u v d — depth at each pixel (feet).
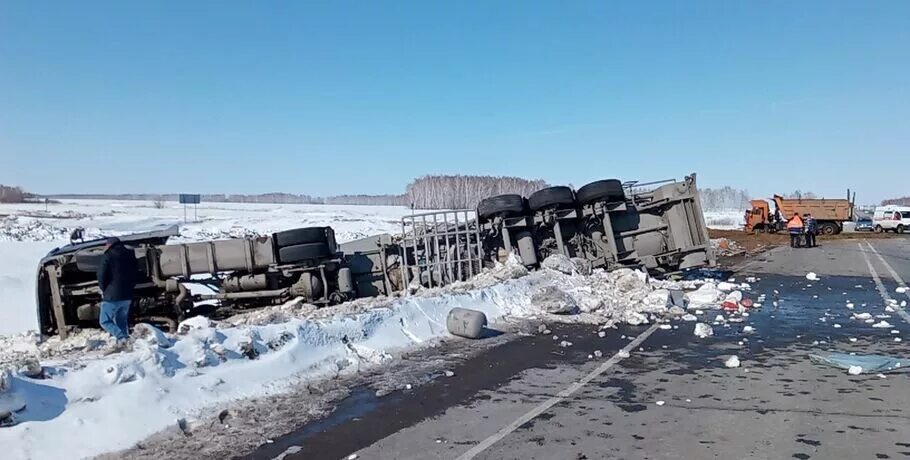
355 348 32.07
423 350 34.06
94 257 46.03
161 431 21.18
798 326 39.60
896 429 19.88
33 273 80.07
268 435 21.02
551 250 61.05
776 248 128.57
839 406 22.44
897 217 201.77
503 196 58.75
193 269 46.16
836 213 189.88
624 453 18.39
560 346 34.63
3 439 18.58
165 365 24.45
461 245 57.41
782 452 18.12
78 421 20.27
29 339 44.47
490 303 44.16
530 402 23.97
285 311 41.04
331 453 19.16
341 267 50.62
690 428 20.45
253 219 207.82
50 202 383.65
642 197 62.80
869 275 71.46
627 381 26.81
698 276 71.00
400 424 21.74
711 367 29.04
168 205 364.99
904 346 32.91
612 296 49.88
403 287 54.60
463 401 24.34
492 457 18.37
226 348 27.25
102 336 38.37
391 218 221.87
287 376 27.50
